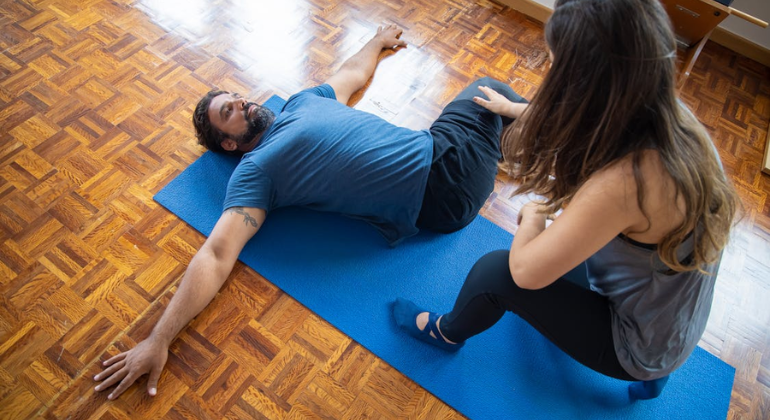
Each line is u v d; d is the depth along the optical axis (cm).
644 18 71
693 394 151
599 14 73
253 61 212
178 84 201
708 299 105
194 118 173
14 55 201
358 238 172
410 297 163
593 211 84
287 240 169
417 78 215
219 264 146
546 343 158
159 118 191
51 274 155
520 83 219
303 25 226
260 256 165
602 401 149
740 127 215
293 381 146
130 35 212
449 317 137
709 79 230
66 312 150
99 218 167
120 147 183
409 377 149
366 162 155
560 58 79
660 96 76
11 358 142
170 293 156
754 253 181
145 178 177
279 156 153
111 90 196
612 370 113
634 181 80
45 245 160
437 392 147
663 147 78
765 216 190
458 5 244
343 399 144
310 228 172
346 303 159
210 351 148
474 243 176
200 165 182
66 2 219
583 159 86
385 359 151
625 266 100
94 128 186
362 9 236
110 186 174
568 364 155
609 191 82
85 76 198
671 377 154
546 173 95
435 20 237
